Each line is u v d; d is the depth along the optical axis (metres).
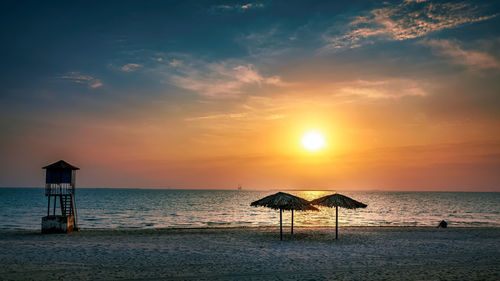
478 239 20.83
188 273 11.45
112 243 18.33
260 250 16.19
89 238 20.30
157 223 38.78
